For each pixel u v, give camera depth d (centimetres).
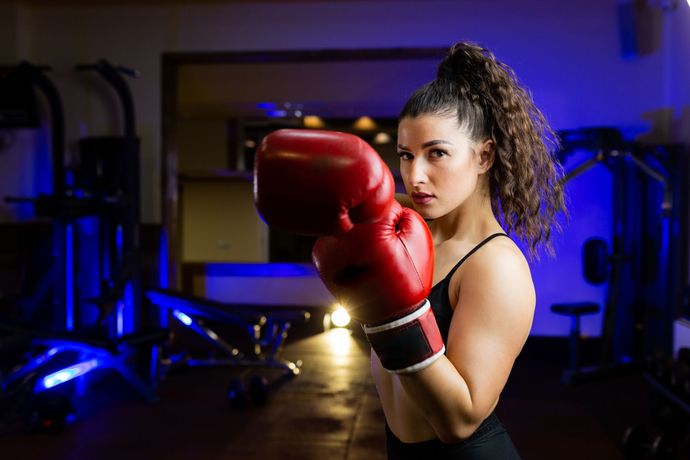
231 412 395
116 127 550
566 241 556
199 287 739
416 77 679
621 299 514
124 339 403
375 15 543
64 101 552
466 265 98
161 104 546
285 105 717
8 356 390
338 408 402
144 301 527
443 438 92
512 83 106
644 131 534
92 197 476
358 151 76
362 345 600
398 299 83
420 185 97
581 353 550
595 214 551
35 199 443
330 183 74
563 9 538
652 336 490
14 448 332
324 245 85
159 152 547
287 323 484
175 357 516
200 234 830
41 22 555
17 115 486
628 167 494
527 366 516
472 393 88
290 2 545
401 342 84
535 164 111
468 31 542
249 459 319
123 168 505
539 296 562
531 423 373
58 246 459
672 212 450
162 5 548
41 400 357
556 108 543
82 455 323
